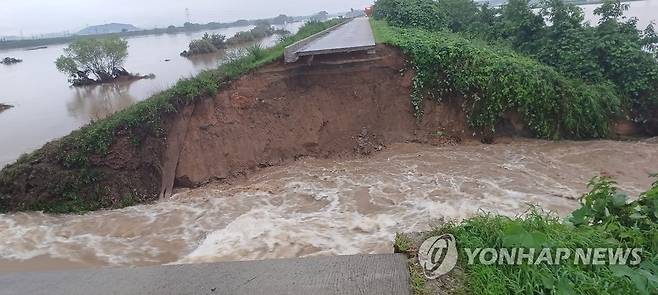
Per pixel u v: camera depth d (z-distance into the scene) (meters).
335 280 3.59
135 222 9.20
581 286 3.11
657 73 13.29
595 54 14.23
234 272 3.83
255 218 8.91
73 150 10.30
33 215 9.74
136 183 10.50
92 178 10.23
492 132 13.11
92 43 30.00
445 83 13.51
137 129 10.84
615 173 10.52
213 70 13.23
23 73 39.75
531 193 9.50
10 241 8.52
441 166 11.32
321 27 24.05
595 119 12.98
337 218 8.75
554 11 15.49
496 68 13.16
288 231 8.27
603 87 13.35
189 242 8.24
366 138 13.20
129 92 25.22
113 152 10.54
